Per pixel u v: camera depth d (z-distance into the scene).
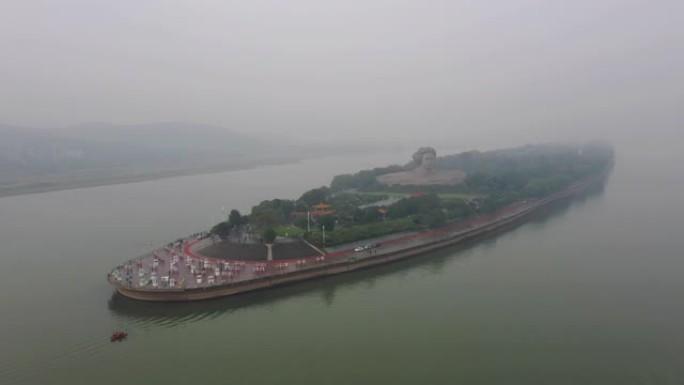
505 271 174.25
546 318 131.12
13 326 128.75
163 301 142.62
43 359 111.75
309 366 107.69
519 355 111.44
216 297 146.25
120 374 105.31
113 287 157.12
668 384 99.00
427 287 158.75
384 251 189.25
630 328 124.19
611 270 171.12
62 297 149.00
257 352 114.62
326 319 133.75
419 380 101.31
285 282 159.75
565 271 171.75
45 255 195.38
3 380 102.94
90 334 124.56
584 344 116.06
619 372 103.56
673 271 168.12
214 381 102.06
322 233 195.50
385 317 134.25
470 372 104.25
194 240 199.38
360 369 106.00
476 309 138.50
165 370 106.81
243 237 196.38
